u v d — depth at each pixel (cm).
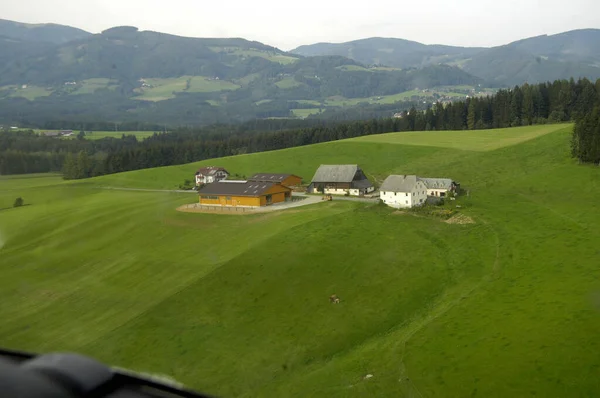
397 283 5616
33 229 8762
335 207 8725
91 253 7456
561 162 10600
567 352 3631
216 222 8300
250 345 4656
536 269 5497
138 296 5822
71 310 5684
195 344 4716
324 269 5919
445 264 6088
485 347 3909
